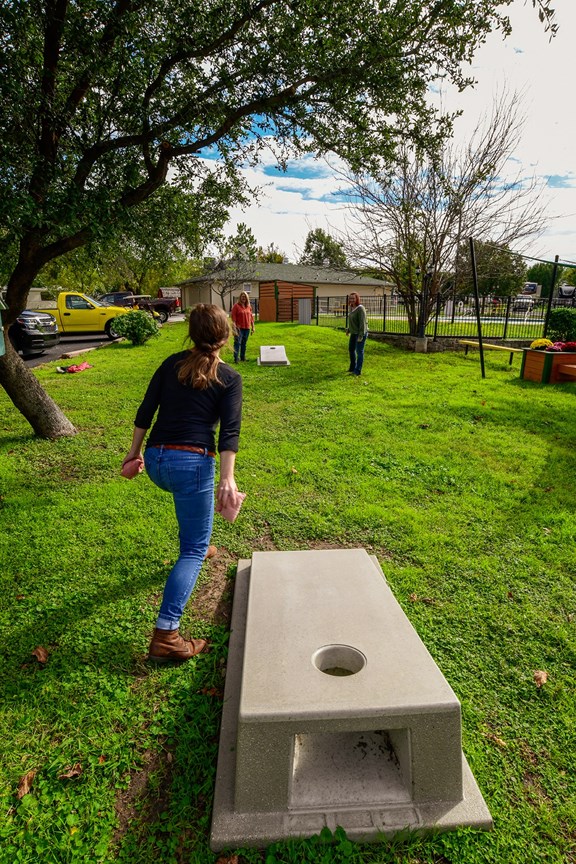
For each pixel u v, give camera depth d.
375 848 1.79
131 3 4.79
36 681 2.56
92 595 3.27
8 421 7.63
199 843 1.82
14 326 14.45
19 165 4.49
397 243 17.11
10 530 4.14
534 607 3.17
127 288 49.41
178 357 2.67
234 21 5.04
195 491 2.57
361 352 11.29
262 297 32.81
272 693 1.91
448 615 3.08
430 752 1.88
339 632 2.30
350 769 2.00
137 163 5.81
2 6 4.16
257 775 1.84
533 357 10.98
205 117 5.61
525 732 2.29
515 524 4.25
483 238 16.48
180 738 2.24
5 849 1.81
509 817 1.91
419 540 3.96
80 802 1.97
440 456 5.97
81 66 5.29
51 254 5.77
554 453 6.11
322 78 5.10
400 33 4.88
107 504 4.61
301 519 4.34
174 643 2.62
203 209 7.10
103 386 10.16
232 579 3.49
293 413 8.07
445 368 12.74
